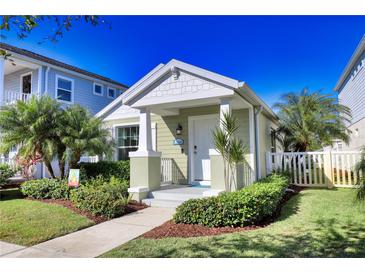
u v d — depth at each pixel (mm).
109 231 4797
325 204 5926
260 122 9336
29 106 8383
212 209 4848
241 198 4863
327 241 3746
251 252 3488
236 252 3512
